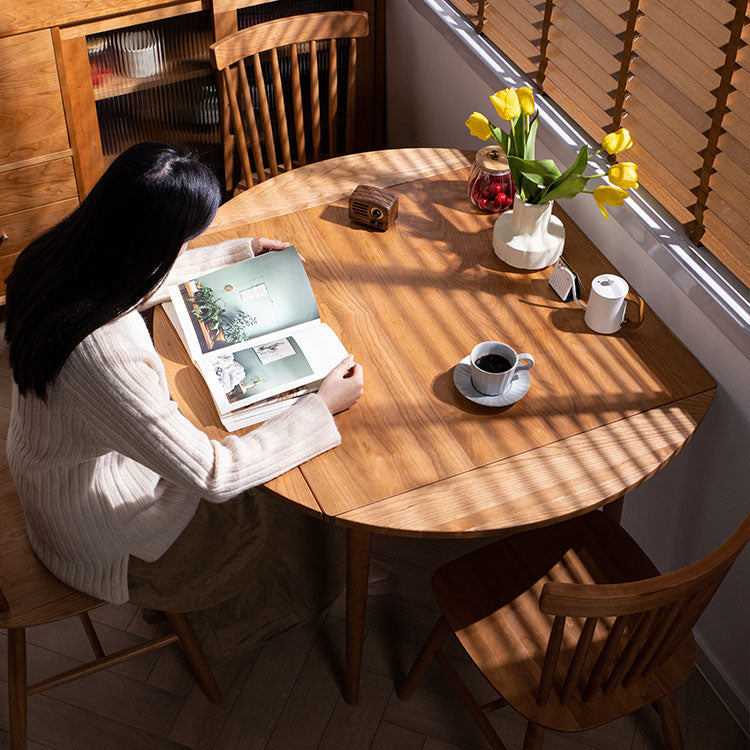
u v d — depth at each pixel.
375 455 1.45
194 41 2.45
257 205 1.92
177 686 1.94
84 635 2.02
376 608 2.09
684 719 1.90
